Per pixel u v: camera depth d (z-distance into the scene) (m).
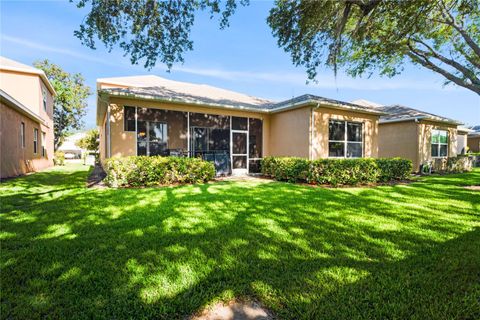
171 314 1.80
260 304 1.93
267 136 12.09
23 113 11.05
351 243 3.10
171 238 3.19
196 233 3.38
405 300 1.95
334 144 10.69
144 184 7.58
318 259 2.65
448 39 9.83
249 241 3.12
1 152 9.03
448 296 2.00
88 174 11.06
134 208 4.68
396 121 14.12
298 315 1.79
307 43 7.65
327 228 3.65
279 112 11.54
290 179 8.87
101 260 2.57
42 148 15.06
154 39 7.23
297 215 4.33
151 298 1.96
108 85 13.95
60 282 2.16
